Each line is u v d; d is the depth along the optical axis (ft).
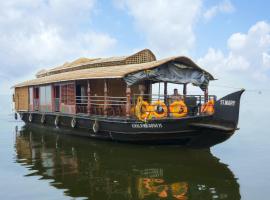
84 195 29.84
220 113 46.62
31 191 31.14
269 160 43.62
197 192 30.68
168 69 54.80
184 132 47.32
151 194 30.07
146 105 49.03
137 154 46.91
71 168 39.83
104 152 48.91
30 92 87.40
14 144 58.08
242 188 31.78
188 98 50.57
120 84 64.23
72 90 65.51
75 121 62.34
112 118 52.26
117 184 33.09
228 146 54.19
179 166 40.24
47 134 70.64
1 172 38.22
